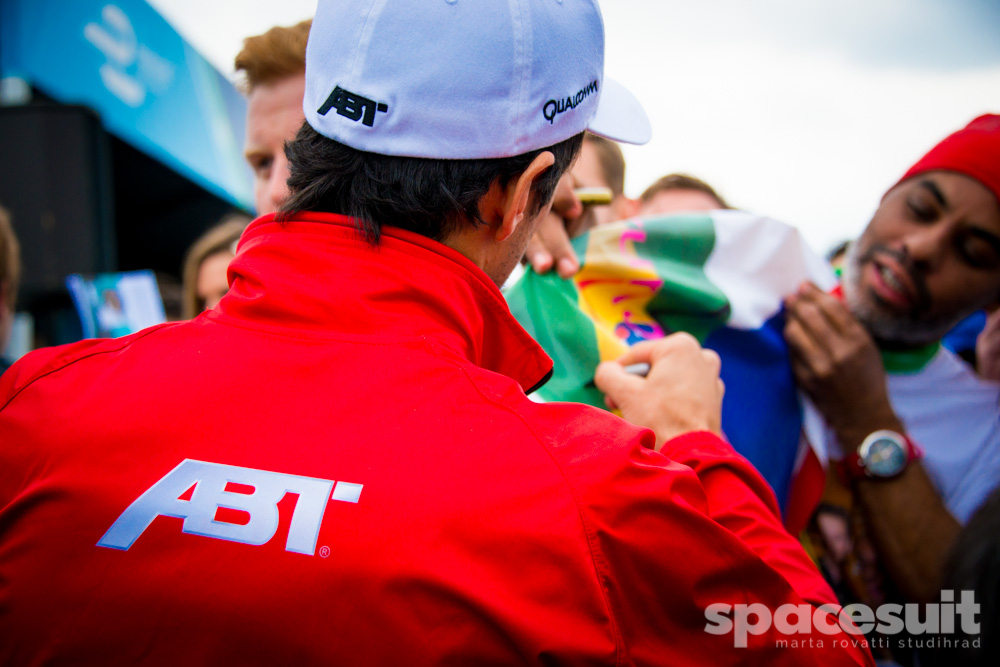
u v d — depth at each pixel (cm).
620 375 95
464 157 64
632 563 56
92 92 343
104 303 209
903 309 109
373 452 56
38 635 56
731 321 111
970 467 112
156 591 54
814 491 110
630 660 55
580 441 59
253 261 68
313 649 52
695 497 61
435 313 66
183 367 63
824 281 123
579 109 71
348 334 62
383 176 65
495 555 53
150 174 505
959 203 105
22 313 284
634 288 113
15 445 62
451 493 54
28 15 308
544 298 112
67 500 58
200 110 447
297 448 57
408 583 52
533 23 64
